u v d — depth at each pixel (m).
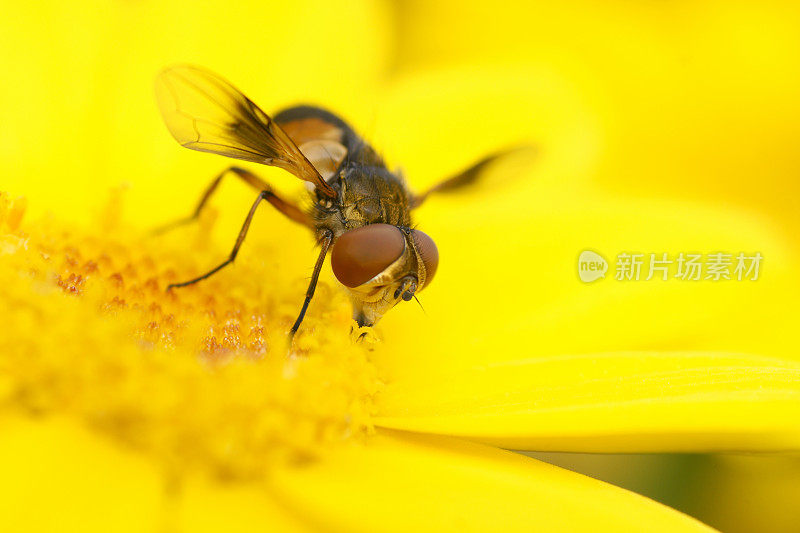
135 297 0.08
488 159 0.08
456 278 0.08
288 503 0.07
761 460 0.08
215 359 0.07
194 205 0.08
